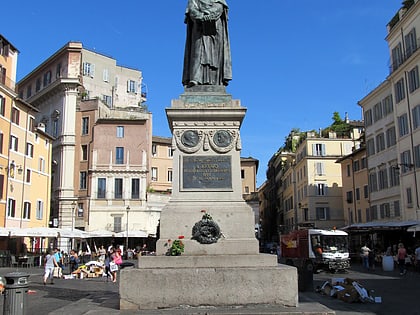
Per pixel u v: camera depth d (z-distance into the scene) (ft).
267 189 345.31
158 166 217.36
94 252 161.89
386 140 136.36
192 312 27.45
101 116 183.73
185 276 29.12
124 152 177.78
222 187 33.63
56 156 180.86
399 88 126.21
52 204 178.60
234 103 35.04
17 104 139.95
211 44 37.93
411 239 118.62
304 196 204.95
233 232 32.35
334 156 199.62
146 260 30.22
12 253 132.26
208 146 34.24
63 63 185.37
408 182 121.29
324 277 84.53
